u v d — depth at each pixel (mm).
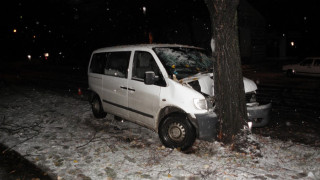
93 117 7262
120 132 5996
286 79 16297
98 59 7016
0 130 6254
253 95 5332
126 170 4145
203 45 20812
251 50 23469
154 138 5566
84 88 13109
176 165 4266
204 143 5059
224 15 4504
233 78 4672
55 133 5980
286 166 4145
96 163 4410
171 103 4777
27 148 5098
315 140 5398
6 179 3951
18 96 10758
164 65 5090
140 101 5406
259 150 4598
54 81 16234
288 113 7621
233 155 4512
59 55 28719
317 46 26375
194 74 5238
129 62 5750
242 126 4762
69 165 4352
